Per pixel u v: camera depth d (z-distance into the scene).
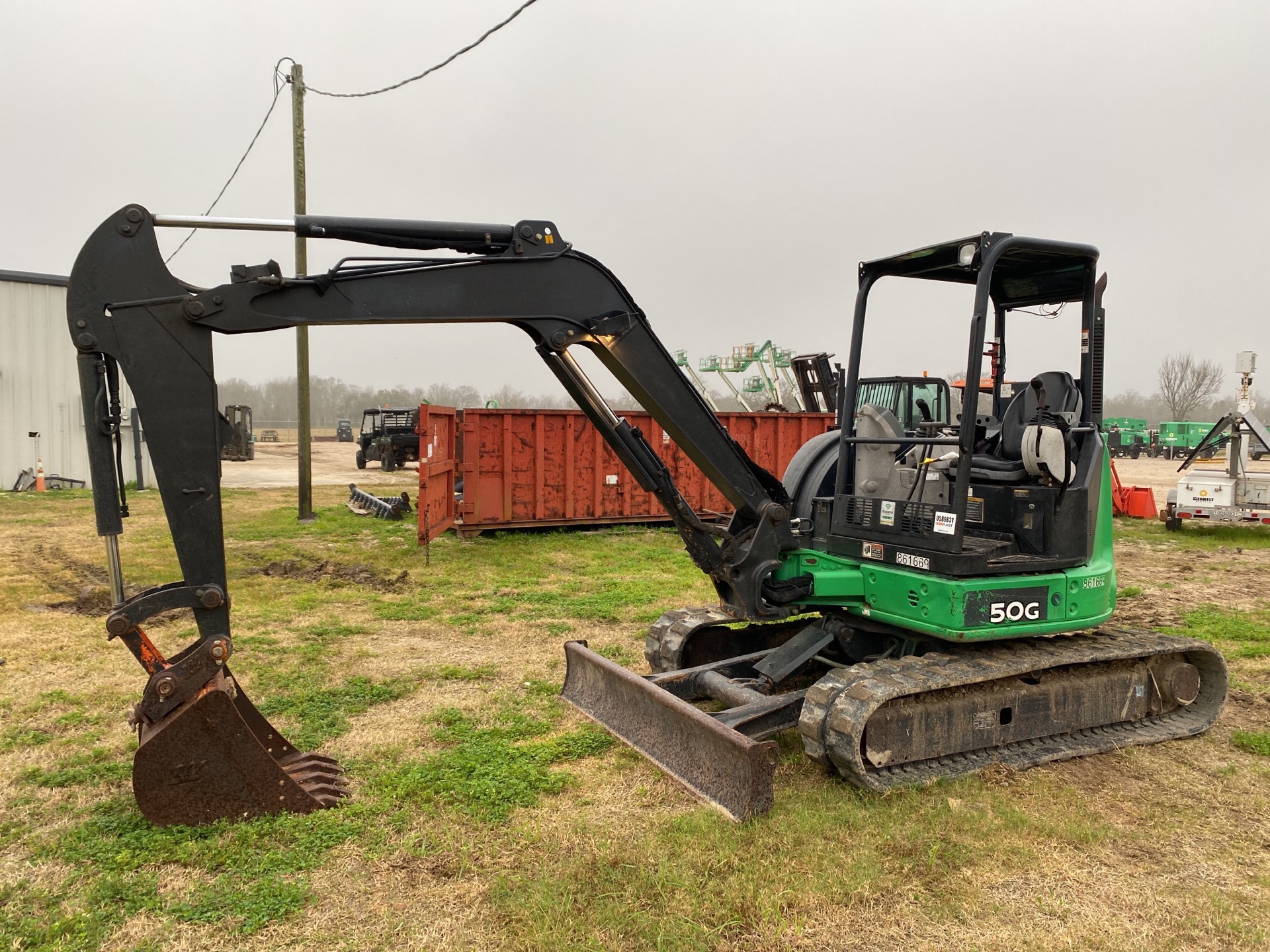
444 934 3.20
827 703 4.45
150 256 3.83
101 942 3.14
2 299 19.56
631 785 4.52
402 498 16.30
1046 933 3.27
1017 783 4.61
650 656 6.12
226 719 3.97
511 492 13.41
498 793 4.38
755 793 4.02
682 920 3.25
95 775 4.55
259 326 3.94
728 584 5.34
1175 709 5.64
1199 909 3.44
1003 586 4.59
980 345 4.45
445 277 4.23
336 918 3.30
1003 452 5.10
